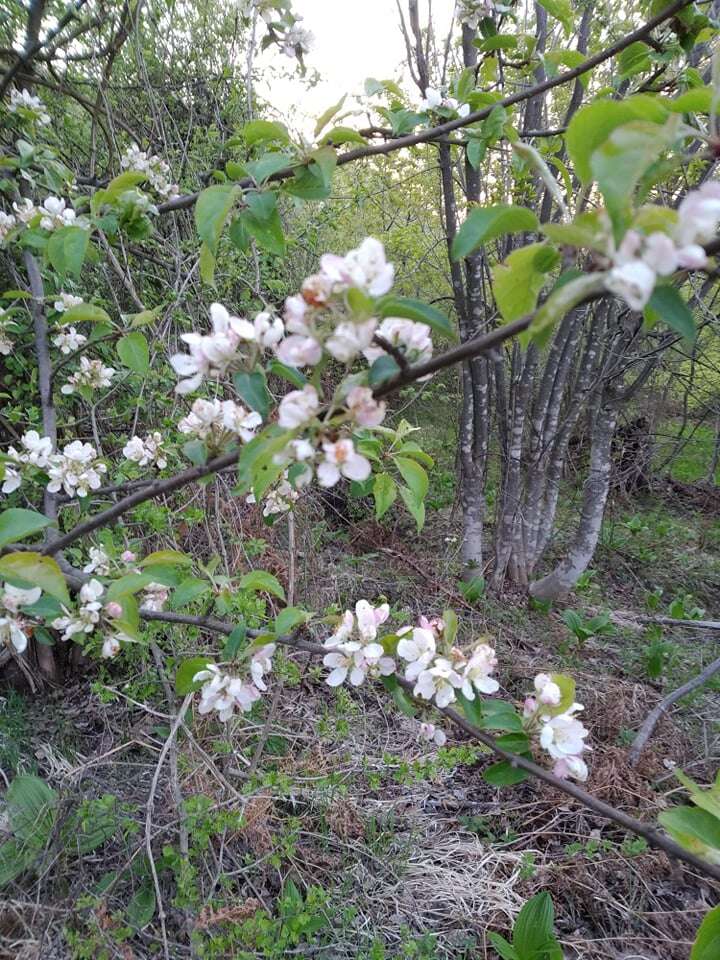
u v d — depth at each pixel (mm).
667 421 3408
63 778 1131
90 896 862
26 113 1114
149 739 1211
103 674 1231
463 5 1123
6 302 1083
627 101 375
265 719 1349
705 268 370
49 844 974
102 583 758
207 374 525
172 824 938
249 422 552
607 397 2018
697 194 316
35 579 545
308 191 743
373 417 435
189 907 890
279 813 1166
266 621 1365
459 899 1078
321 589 1791
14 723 1274
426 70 1736
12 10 1220
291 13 1019
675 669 1797
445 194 1834
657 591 2258
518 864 1161
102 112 1467
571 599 2211
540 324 330
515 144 437
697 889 1162
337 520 2395
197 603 1154
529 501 2182
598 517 2064
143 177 789
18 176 1104
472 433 2119
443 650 664
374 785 1096
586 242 334
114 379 1282
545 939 926
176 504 1473
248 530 1740
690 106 419
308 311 421
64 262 758
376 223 3020
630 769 1370
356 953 940
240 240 737
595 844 1178
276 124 729
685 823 553
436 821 1251
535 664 1764
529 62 1168
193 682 720
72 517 1231
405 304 423
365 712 1464
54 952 860
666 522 2852
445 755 1006
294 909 901
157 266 1631
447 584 2039
